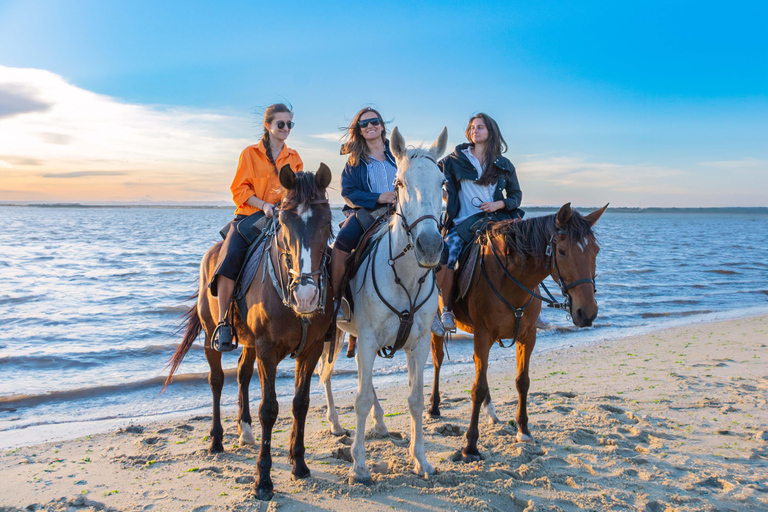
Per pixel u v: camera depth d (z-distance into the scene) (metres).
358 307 4.30
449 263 5.09
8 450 5.17
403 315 4.06
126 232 61.94
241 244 4.51
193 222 106.56
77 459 4.88
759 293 19.02
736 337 11.20
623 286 20.62
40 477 4.40
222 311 4.47
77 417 6.55
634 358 9.46
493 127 5.36
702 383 7.39
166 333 11.64
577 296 4.21
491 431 5.39
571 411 6.24
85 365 9.12
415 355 4.32
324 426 5.91
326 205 3.78
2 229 65.81
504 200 5.36
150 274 22.31
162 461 4.79
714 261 31.56
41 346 10.34
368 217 4.67
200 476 4.39
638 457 4.64
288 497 3.93
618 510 3.69
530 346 4.94
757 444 4.96
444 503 3.85
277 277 3.92
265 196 4.85
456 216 5.53
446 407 6.59
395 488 4.08
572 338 12.09
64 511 3.74
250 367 5.13
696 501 3.80
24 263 25.92
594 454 4.76
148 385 7.94
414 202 3.66
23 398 7.23
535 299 4.79
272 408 3.97
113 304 15.13
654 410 6.14
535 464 4.47
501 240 4.62
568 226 4.29
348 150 4.89
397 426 5.82
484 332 4.79
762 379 7.49
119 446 5.28
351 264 4.45
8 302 15.24
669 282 21.95
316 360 4.32
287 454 4.92
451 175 5.50
